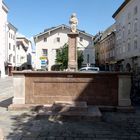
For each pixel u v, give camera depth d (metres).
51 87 10.88
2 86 26.62
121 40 49.38
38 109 10.45
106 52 65.81
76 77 10.82
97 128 7.74
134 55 40.56
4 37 55.09
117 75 10.62
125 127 7.88
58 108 9.42
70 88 10.84
